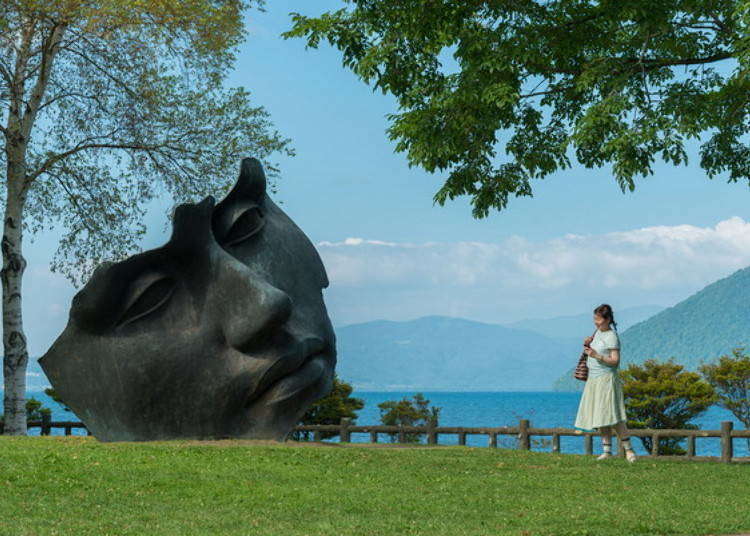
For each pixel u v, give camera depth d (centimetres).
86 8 2078
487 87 1622
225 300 1538
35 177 2353
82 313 1522
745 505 973
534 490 1058
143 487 970
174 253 1523
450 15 1661
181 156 2538
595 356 1380
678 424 2947
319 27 1708
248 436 1561
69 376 1553
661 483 1141
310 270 1730
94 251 2561
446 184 1816
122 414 1533
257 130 2597
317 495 959
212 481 1021
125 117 2428
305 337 1603
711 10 1700
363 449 1447
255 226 1667
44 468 1050
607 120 1518
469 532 779
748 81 1658
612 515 883
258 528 785
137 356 1525
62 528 762
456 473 1188
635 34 1692
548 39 1702
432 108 1734
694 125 1512
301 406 1614
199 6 2203
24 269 2309
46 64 2286
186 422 1541
